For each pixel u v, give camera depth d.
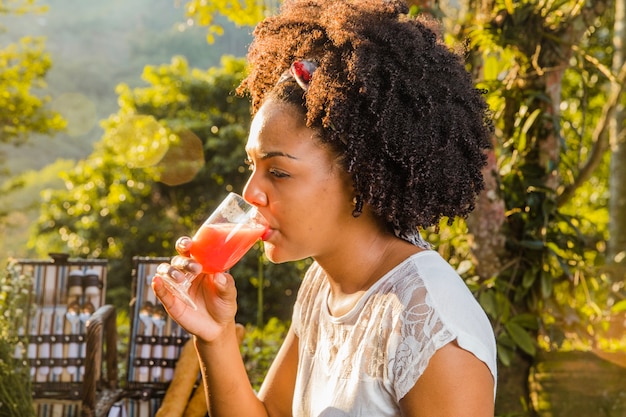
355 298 1.33
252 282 11.86
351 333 1.31
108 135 14.72
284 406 1.60
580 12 3.67
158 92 15.62
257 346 5.67
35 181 28.53
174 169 14.37
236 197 1.41
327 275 1.38
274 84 1.41
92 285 3.68
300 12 1.42
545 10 3.61
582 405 3.42
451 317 1.21
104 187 14.43
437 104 1.26
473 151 1.30
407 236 1.34
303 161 1.26
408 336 1.21
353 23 1.29
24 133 14.69
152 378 3.53
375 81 1.23
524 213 3.66
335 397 1.32
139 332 3.54
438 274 1.25
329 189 1.27
